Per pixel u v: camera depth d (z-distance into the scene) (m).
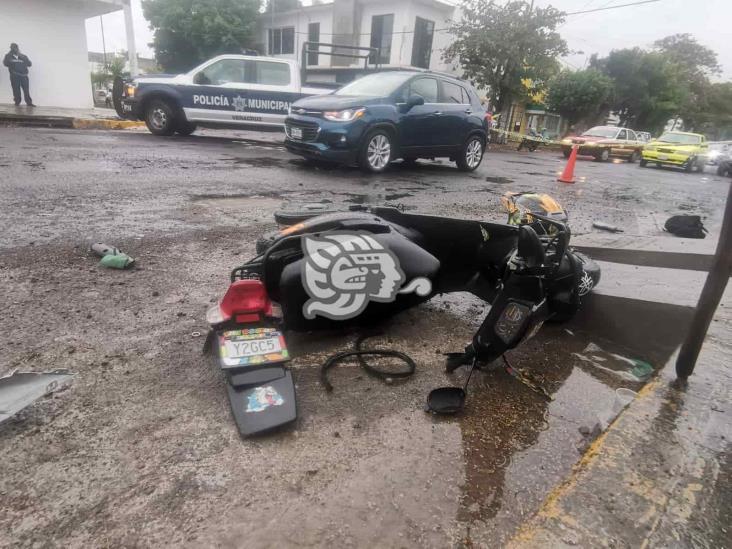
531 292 2.12
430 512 1.58
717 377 2.42
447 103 9.12
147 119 11.18
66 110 14.95
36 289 3.02
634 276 3.91
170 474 1.68
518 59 22.69
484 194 7.52
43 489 1.58
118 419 1.93
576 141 20.16
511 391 2.33
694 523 1.55
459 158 9.66
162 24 30.45
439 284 3.00
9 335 2.47
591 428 2.08
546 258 2.11
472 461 1.84
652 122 40.91
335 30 29.25
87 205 4.99
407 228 3.06
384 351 2.54
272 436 1.89
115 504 1.54
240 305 2.12
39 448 1.75
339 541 1.46
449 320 3.07
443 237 3.03
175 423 1.93
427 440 1.94
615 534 1.50
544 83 24.78
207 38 30.11
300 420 2.00
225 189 6.25
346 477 1.71
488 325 2.19
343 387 2.25
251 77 10.96
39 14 15.05
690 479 1.74
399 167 9.84
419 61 28.70
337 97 8.12
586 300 3.34
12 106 14.51
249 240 4.28
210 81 10.82
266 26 33.78
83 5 15.77
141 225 4.49
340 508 1.58
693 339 2.28
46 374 1.99
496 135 23.81
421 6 27.50
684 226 5.83
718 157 18.41
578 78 33.88
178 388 2.15
